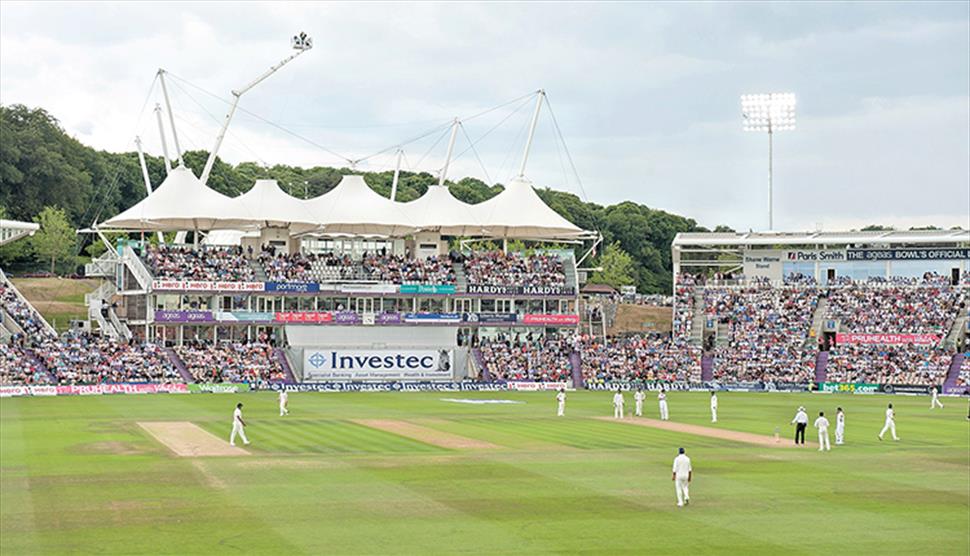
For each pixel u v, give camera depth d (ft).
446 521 101.04
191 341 338.95
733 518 103.55
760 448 163.84
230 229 392.88
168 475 129.59
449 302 373.81
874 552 89.45
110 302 374.84
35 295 429.79
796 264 391.45
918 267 379.55
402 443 167.22
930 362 337.93
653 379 348.59
